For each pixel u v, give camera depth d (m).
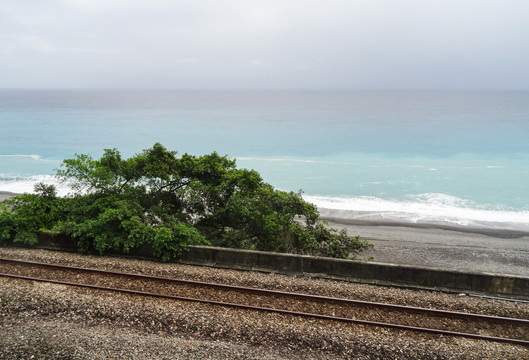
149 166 13.70
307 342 7.72
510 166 40.19
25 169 37.25
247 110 115.69
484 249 19.47
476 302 9.35
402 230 22.44
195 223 14.59
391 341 7.80
